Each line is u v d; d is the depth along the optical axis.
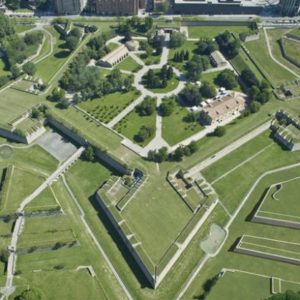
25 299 171.38
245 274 187.12
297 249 195.75
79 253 199.38
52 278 188.38
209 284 186.62
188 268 193.50
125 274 192.00
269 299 166.62
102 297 182.25
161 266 186.75
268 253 193.88
